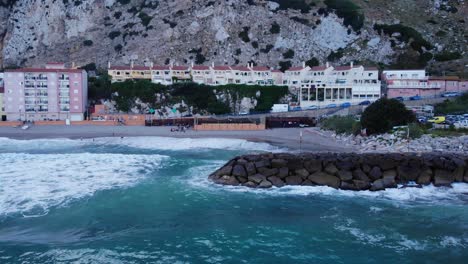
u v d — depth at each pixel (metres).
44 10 164.38
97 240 24.44
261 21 147.38
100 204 31.47
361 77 113.00
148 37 147.88
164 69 123.81
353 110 104.75
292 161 38.78
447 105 93.81
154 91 114.56
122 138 74.50
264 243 24.31
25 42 160.50
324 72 116.69
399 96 111.44
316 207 31.67
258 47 141.88
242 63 138.62
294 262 21.75
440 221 28.58
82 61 147.38
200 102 114.38
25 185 36.28
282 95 117.38
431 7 158.38
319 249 23.50
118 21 160.75
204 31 145.88
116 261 21.52
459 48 130.88
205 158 54.03
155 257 22.12
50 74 104.94
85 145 68.31
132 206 31.19
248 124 91.81
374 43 134.75
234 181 38.16
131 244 23.91
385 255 22.73
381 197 34.78
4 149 63.03
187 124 99.56
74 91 106.56
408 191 36.47
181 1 157.88
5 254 22.19
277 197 34.34
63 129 89.25
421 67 124.06
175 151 61.38
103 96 115.25
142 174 42.56
